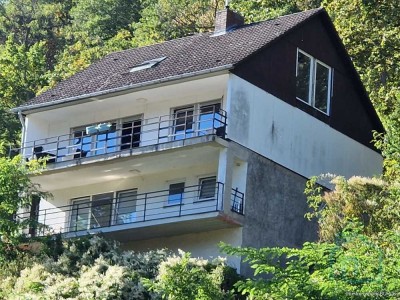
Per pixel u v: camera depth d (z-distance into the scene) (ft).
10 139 278.46
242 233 178.40
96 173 193.06
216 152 180.65
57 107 200.13
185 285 124.47
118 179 194.59
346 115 205.36
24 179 183.62
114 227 186.29
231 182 179.01
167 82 185.57
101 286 159.53
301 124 194.29
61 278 166.40
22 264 176.04
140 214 189.98
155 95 190.49
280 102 190.49
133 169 189.98
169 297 124.98
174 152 181.57
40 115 204.13
